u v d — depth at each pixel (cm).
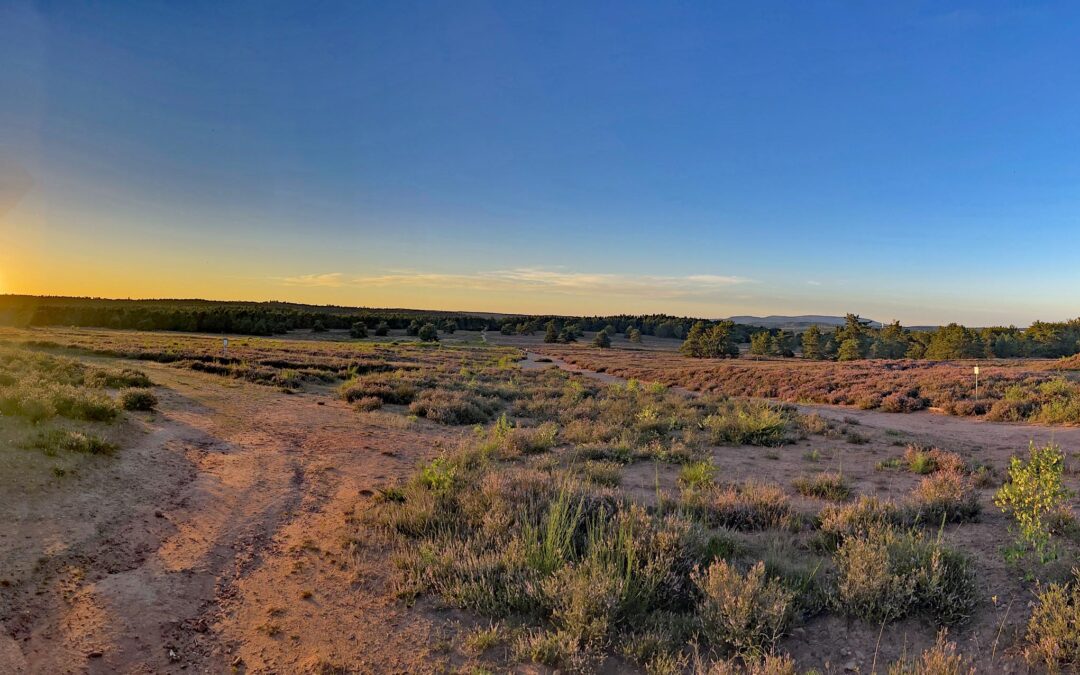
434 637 453
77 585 476
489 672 402
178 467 898
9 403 931
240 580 540
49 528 566
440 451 1252
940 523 712
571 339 14225
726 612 450
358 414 1738
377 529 695
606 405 2103
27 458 732
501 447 1242
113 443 921
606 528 640
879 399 2591
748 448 1380
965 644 427
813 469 1134
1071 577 500
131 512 661
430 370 3506
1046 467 588
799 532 697
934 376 3031
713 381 3938
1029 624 425
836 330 10306
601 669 409
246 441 1185
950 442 1480
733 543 617
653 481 1015
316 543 645
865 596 475
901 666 389
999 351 8312
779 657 397
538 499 738
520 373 3809
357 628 463
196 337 7112
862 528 645
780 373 3841
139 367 2473
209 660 408
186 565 553
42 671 365
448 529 660
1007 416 2008
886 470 1122
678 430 1602
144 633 428
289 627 459
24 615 418
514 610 496
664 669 396
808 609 484
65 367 1766
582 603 453
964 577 491
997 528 685
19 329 6316
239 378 2431
